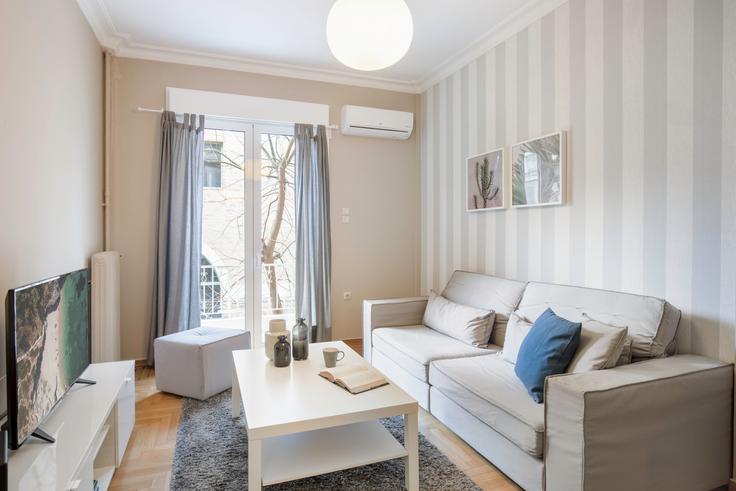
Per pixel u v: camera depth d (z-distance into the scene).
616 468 1.55
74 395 1.94
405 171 4.59
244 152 4.01
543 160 2.88
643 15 2.25
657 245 2.19
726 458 1.83
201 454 2.15
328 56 3.80
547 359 1.94
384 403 1.80
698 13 2.00
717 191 1.93
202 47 3.61
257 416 1.67
